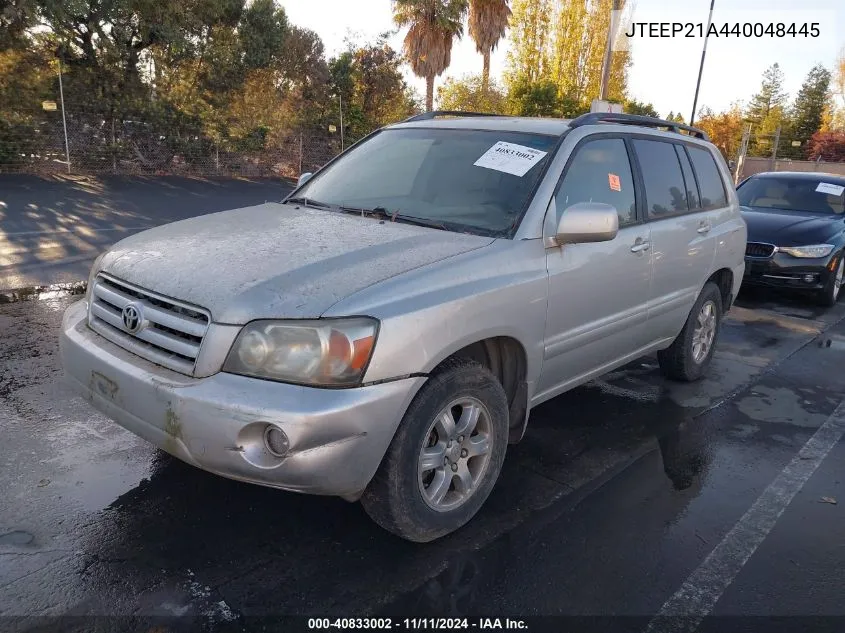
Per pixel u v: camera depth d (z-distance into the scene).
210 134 21.61
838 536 3.48
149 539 3.10
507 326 3.29
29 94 17.53
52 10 16.94
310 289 2.77
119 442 3.95
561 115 29.91
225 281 2.85
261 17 22.20
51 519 3.19
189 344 2.77
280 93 23.91
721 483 4.00
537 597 2.89
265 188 19.66
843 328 8.01
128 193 15.86
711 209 5.45
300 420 2.56
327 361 2.64
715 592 2.98
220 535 3.16
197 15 20.69
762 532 3.48
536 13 37.62
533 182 3.71
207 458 2.68
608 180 4.20
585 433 4.60
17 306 6.52
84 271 8.13
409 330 2.80
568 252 3.70
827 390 5.75
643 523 3.51
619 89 38.34
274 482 2.66
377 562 3.04
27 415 4.21
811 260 8.73
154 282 2.98
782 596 2.98
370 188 4.14
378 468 2.88
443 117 4.76
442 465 3.14
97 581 2.80
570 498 3.72
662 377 5.81
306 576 2.92
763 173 10.91
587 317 3.94
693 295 5.21
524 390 3.58
